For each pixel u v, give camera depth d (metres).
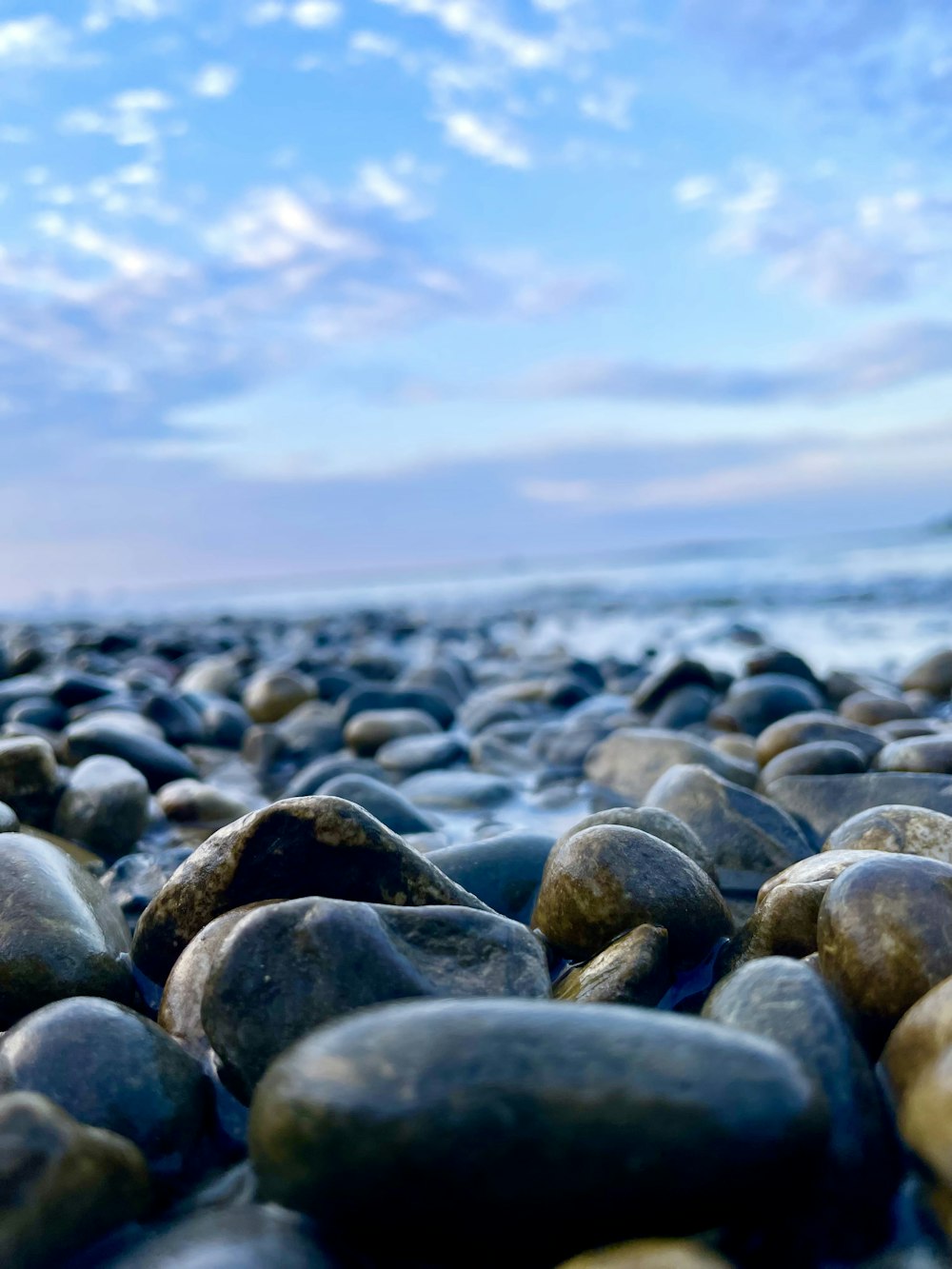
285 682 1.15
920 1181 0.24
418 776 0.75
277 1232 0.23
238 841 0.37
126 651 1.92
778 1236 0.24
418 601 4.59
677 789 0.55
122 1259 0.23
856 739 0.69
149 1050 0.29
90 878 0.43
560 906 0.38
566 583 5.33
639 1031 0.23
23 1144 0.23
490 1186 0.22
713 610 2.82
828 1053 0.26
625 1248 0.22
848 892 0.32
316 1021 0.29
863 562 4.63
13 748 0.57
